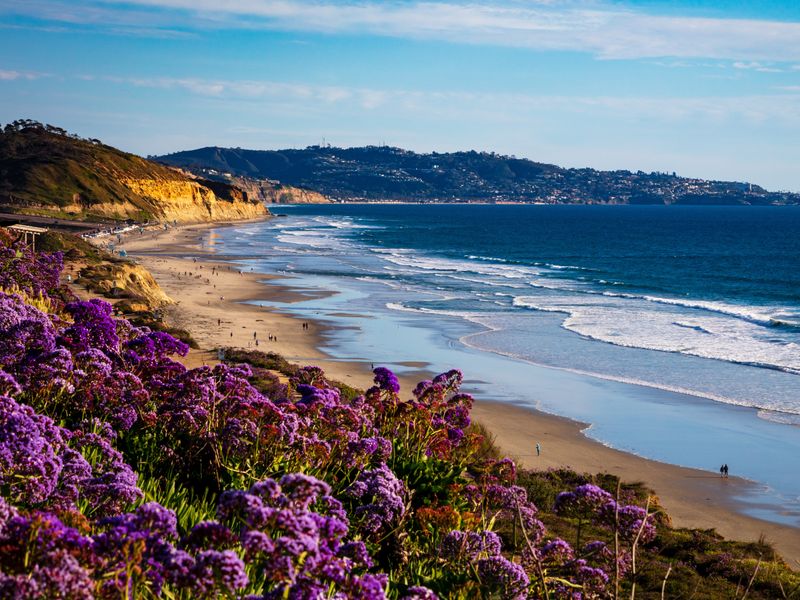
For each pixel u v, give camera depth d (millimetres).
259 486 4328
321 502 6660
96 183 165250
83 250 65375
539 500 18500
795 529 22609
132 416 8617
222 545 4184
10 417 5453
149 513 4301
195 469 8250
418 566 6625
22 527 3775
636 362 44625
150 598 4195
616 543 5363
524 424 32375
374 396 10125
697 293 80500
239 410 8125
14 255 22766
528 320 58656
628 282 90312
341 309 61438
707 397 37281
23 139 179500
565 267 108562
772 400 36906
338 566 4035
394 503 6824
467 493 8641
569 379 40375
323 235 169750
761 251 142500
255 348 43094
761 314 64500
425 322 56375
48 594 3402
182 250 116750
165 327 41906
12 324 9188
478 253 133625
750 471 27609
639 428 32312
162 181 197250
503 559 5711
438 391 10812
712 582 14812
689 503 24375
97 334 10219
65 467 5992
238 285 74875
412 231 195750
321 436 8523
